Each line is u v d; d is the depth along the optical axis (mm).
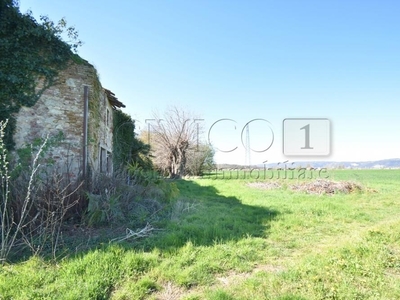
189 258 3566
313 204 8031
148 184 7660
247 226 5344
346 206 7832
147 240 4258
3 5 6367
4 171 4922
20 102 6598
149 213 6133
